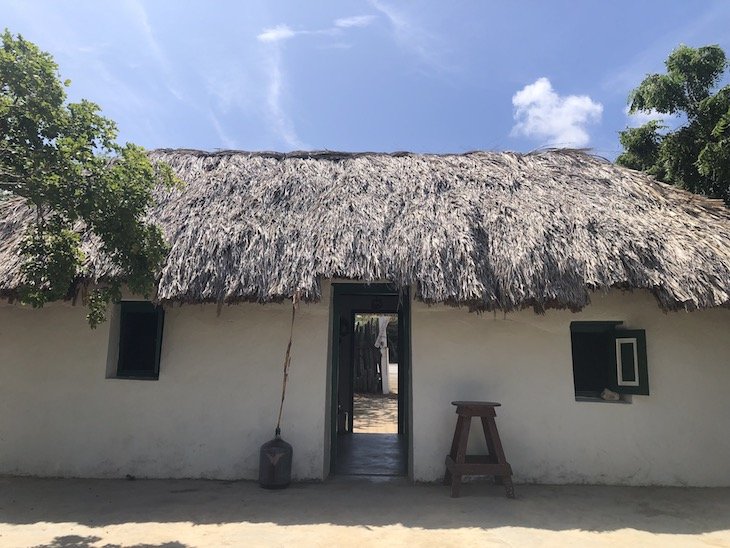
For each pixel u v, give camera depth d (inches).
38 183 164.9
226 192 280.5
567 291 226.1
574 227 248.1
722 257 240.1
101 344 267.6
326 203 267.9
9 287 233.1
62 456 260.8
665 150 392.8
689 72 386.0
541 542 178.7
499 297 229.3
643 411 256.5
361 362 743.1
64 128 171.8
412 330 264.7
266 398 261.0
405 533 185.8
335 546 173.3
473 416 235.1
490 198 271.1
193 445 259.0
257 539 178.7
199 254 240.4
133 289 195.6
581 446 255.1
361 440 380.5
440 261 234.2
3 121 164.4
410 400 262.7
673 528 193.0
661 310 261.3
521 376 260.4
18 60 162.7
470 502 221.8
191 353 265.3
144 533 183.8
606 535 185.6
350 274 230.7
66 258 183.8
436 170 298.5
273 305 267.0
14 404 265.9
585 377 276.5
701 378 257.1
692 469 251.6
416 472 254.4
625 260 234.1
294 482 252.4
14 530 185.9
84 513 204.8
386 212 260.7
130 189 181.0
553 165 312.5
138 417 261.7
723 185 362.0
